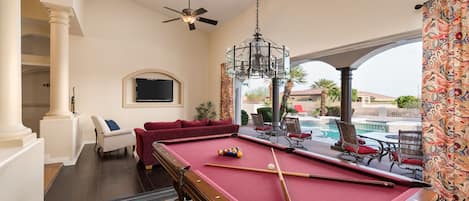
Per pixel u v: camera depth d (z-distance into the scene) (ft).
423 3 9.78
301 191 4.83
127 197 9.55
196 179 5.37
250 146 9.06
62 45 14.46
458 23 8.33
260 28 19.47
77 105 20.76
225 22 24.44
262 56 10.12
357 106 23.06
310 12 15.21
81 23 18.83
